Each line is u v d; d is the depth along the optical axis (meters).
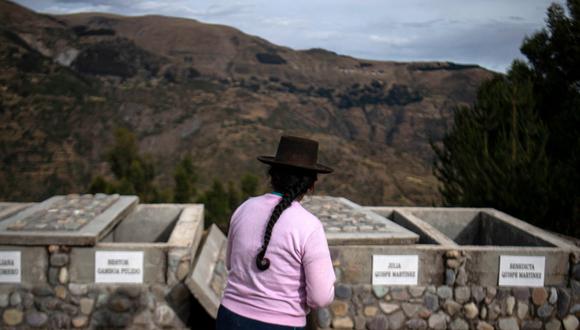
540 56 9.65
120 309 4.54
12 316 4.50
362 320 4.52
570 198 7.37
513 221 5.71
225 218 18.38
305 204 5.86
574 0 9.20
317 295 2.23
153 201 19.92
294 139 2.50
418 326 4.54
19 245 4.45
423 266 4.51
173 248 4.54
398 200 56.91
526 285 4.53
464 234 6.29
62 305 4.52
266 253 2.29
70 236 4.43
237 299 2.35
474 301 4.53
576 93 8.91
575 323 4.57
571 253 4.52
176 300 4.55
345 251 4.48
